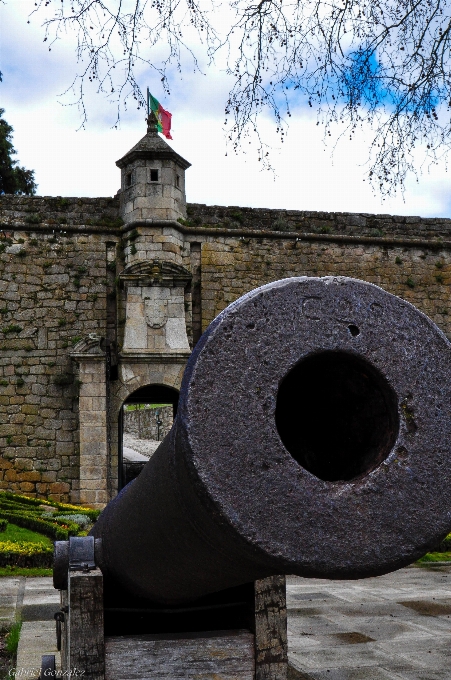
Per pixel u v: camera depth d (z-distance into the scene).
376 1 6.50
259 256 19.34
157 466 2.78
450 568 11.26
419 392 2.29
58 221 18.50
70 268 18.33
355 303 2.30
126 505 3.30
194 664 3.58
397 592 9.08
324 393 2.50
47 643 6.16
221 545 2.34
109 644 3.54
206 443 2.16
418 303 20.12
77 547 3.82
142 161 18.55
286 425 2.66
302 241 19.66
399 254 20.23
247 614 3.77
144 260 18.05
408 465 2.24
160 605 3.76
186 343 17.75
